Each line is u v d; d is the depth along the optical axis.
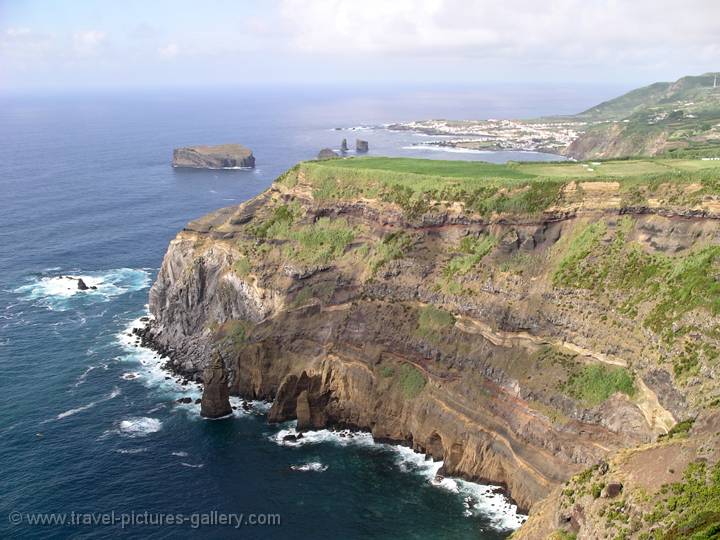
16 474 81.31
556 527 56.09
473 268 93.62
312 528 73.00
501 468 80.44
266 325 106.94
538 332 84.06
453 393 87.75
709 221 77.44
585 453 72.56
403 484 81.56
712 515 44.09
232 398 103.75
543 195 92.56
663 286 76.25
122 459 85.56
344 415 96.38
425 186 104.06
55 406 98.31
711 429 54.12
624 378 73.50
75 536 70.38
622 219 86.12
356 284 103.38
